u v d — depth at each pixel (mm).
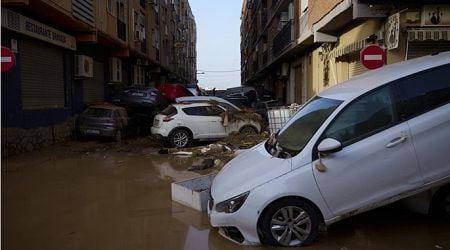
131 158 12609
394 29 11242
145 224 6141
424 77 5344
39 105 15406
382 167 5035
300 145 5254
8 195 8055
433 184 5109
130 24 26094
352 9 12961
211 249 5086
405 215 5980
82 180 9414
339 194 4984
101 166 11250
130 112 19766
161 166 11188
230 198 5078
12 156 12945
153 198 7645
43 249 5266
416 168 5074
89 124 16469
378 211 6156
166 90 23062
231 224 5098
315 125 5371
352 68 15797
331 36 17734
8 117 13023
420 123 5133
